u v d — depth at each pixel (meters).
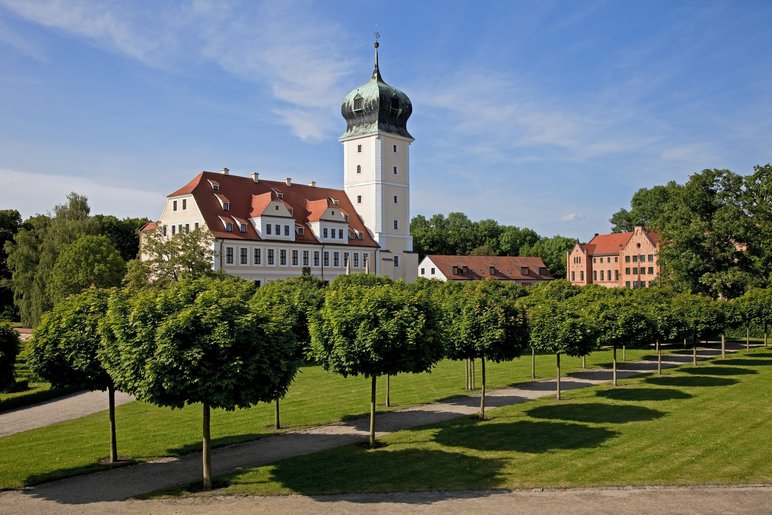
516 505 16.98
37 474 20.27
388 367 22.30
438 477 19.42
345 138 102.62
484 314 27.33
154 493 18.34
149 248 57.34
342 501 17.41
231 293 19.25
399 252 102.88
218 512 16.66
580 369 44.34
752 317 55.94
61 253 74.75
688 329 42.53
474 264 124.19
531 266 132.75
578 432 25.00
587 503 17.14
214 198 80.69
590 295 55.69
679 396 32.81
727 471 19.94
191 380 17.41
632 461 21.02
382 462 21.06
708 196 73.00
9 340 20.61
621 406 30.27
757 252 70.19
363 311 21.97
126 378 18.38
